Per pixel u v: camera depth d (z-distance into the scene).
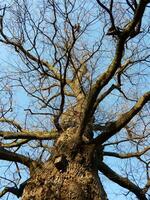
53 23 8.23
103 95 8.40
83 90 8.71
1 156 8.03
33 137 8.84
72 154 7.72
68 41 8.41
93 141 7.86
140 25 7.77
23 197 7.49
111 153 9.05
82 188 7.34
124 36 7.43
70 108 8.81
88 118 7.71
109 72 7.71
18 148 9.26
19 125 9.24
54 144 8.29
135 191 8.67
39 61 8.48
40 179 7.53
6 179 8.27
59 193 7.26
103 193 7.61
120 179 8.60
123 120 7.73
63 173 7.52
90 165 7.76
